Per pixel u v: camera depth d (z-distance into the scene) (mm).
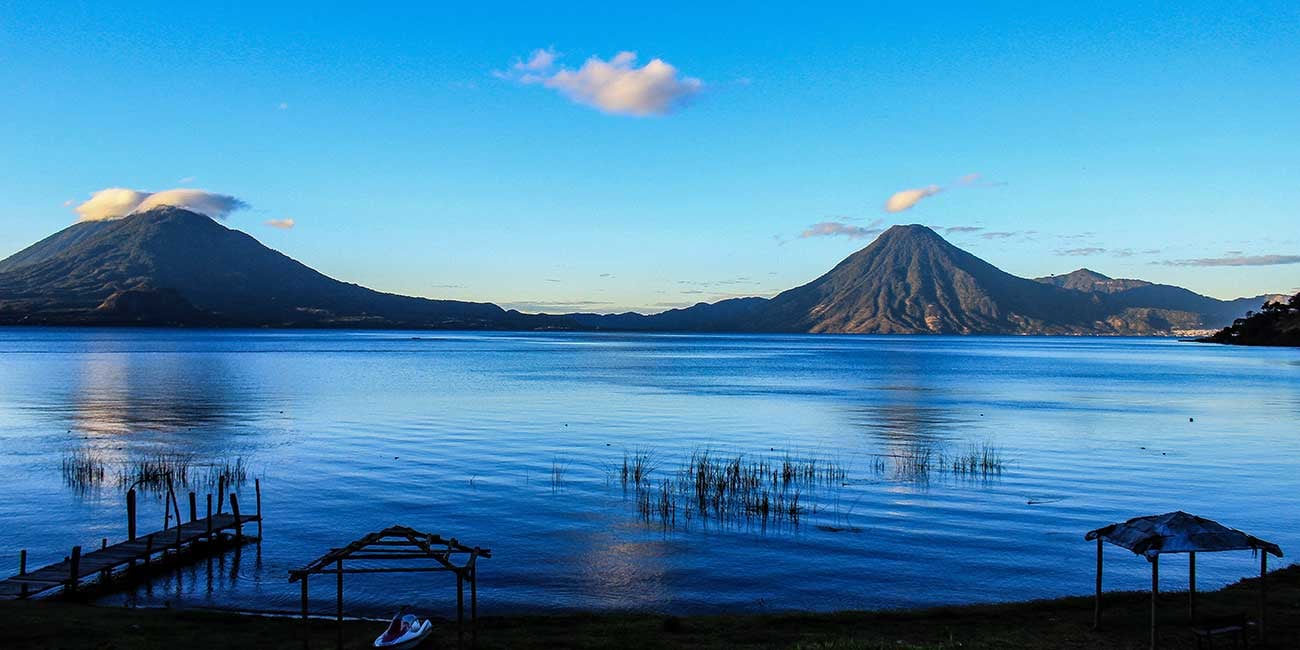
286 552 33750
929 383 132375
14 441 63250
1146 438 66938
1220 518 39562
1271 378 146125
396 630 21375
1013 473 50781
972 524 37906
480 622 24172
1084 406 94000
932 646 21047
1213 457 57125
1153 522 20875
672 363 191750
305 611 20531
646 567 31453
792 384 127375
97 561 29891
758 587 29172
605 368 166625
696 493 44250
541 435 66875
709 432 69750
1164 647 21031
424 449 58969
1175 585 29000
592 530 36781
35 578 28328
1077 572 30797
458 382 124000
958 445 62875
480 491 44719
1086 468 52625
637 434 68062
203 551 33844
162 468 50500
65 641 21250
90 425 72625
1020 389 120125
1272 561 32281
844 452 59250
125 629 22453
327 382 122062
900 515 39625
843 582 29750
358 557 20859
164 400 94875
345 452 57562
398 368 158625
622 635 22516
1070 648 21062
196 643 21516
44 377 129625
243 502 42219
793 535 35969
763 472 50625
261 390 108250
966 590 28859
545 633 22891
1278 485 47344
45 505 41938
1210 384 130875
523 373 147000
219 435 66188
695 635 22516
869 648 20781
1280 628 22031
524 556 32844
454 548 21500
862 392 112875
